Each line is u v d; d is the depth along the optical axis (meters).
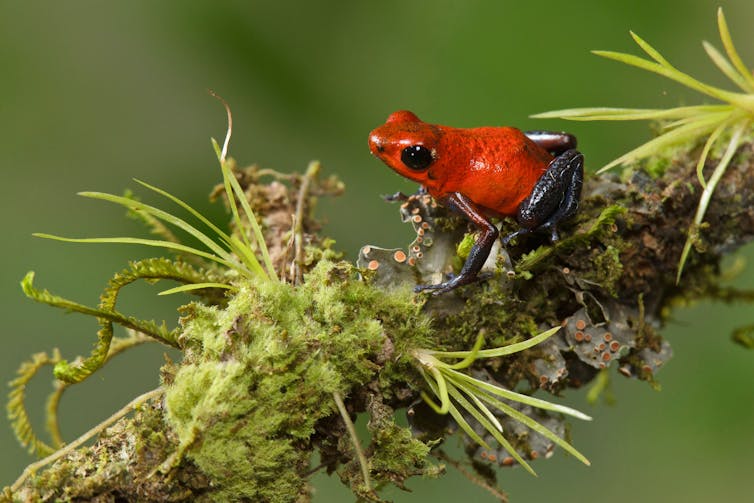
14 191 0.37
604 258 0.25
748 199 0.25
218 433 0.23
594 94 0.36
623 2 0.36
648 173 0.25
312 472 0.24
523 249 0.25
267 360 0.23
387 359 0.24
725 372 0.37
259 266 0.24
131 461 0.23
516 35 0.37
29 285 0.23
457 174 0.24
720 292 0.27
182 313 0.23
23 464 0.36
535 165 0.25
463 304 0.24
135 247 0.37
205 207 0.37
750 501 0.36
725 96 0.25
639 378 0.25
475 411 0.24
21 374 0.25
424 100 0.37
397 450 0.24
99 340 0.24
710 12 0.36
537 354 0.25
